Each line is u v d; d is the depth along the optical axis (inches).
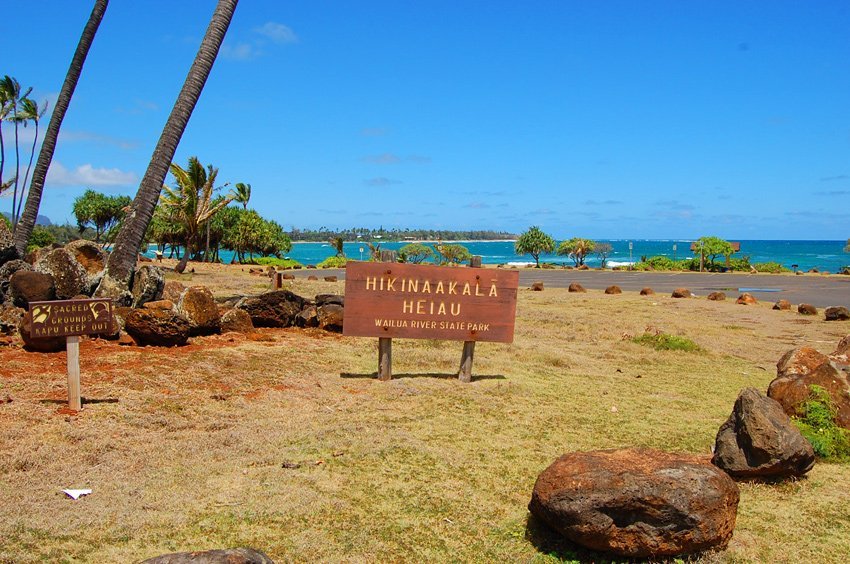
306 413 313.3
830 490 243.3
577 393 383.9
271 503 210.5
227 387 344.8
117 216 2381.9
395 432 289.6
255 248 2637.8
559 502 189.3
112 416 277.9
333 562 179.3
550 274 1982.0
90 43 621.9
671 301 1028.5
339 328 550.3
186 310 472.4
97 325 284.4
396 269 388.8
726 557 191.0
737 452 248.1
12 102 1230.3
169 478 225.5
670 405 366.6
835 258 4333.2
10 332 414.0
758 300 1112.8
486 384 391.5
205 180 1539.1
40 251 558.3
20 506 194.7
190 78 484.4
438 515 212.4
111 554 174.1
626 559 188.7
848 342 386.3
